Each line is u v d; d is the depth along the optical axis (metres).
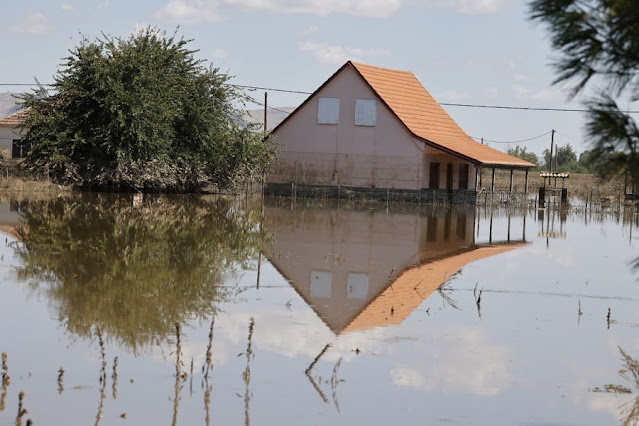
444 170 51.31
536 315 15.01
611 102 6.49
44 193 40.25
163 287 16.16
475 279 19.16
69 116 42.62
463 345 12.57
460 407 9.80
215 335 12.56
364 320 14.09
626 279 19.64
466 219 38.06
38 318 13.27
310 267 19.88
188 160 44.47
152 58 43.81
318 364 11.30
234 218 31.94
